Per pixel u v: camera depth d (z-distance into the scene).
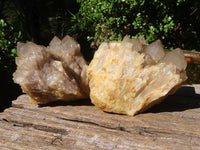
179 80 0.34
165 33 0.99
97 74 0.37
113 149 0.30
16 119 0.35
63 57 0.40
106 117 0.35
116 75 0.35
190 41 1.10
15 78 0.38
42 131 0.33
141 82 0.35
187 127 0.33
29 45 0.39
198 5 1.06
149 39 0.95
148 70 0.35
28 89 0.38
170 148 0.29
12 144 0.31
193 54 0.72
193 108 0.38
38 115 0.36
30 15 1.57
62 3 1.75
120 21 0.97
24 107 0.39
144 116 0.36
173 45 1.07
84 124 0.34
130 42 0.36
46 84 0.38
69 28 1.62
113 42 0.37
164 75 0.35
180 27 1.07
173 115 0.36
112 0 0.95
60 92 0.39
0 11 1.60
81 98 0.41
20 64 0.39
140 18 0.96
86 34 1.49
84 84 0.40
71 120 0.35
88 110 0.38
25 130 0.33
